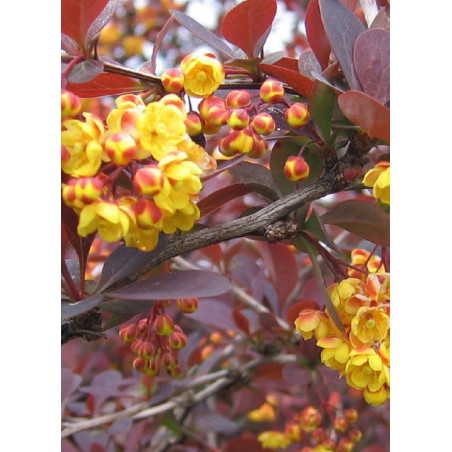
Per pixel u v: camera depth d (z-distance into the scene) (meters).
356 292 0.20
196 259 0.39
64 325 0.20
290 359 0.32
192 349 0.34
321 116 0.20
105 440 0.33
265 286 0.33
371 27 0.21
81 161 0.17
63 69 0.19
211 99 0.20
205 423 0.38
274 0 0.20
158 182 0.17
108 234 0.17
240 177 0.23
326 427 0.35
